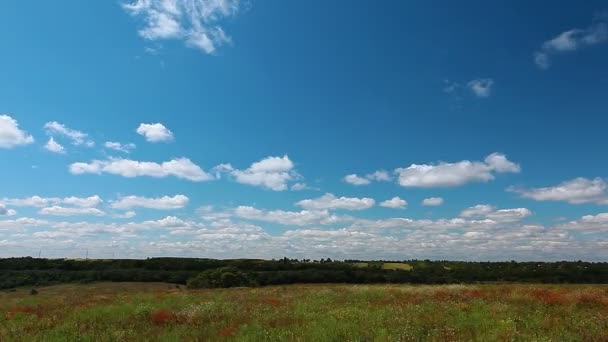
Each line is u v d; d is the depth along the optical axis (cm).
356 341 1225
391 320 1584
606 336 1259
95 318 1856
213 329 1551
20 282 7888
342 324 1460
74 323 1684
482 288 3222
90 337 1423
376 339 1234
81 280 8525
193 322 1755
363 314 1748
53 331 1527
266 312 2011
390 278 8469
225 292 3838
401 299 2494
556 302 2134
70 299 3172
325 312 1925
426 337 1300
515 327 1355
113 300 2886
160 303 2573
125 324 1708
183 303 2553
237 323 1672
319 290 3531
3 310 2350
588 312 1794
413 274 8625
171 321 1761
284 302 2516
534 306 2012
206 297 3023
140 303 2441
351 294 2975
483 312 1747
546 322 1485
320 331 1339
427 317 1662
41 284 7981
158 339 1386
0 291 6481
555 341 1203
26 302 2998
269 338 1334
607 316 1627
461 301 2253
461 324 1467
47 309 2350
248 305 2350
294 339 1291
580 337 1253
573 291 2730
